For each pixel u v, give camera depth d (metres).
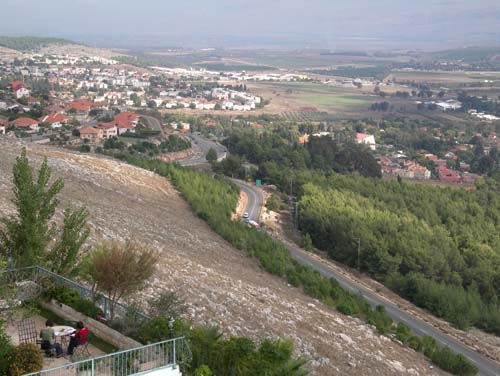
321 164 172.62
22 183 35.41
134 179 99.12
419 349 56.56
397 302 77.62
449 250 91.62
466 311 73.81
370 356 47.47
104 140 180.75
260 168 151.62
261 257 73.81
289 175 143.38
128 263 30.88
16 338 26.72
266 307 50.72
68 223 36.06
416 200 122.25
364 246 90.94
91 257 37.28
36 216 35.69
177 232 73.44
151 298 40.00
